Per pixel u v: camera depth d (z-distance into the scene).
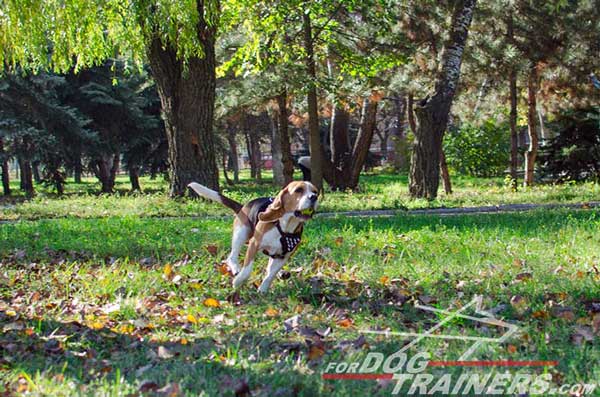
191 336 5.40
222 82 30.22
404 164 48.00
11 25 11.71
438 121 18.67
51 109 27.03
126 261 8.35
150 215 15.77
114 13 13.35
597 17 22.11
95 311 6.17
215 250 9.04
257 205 6.82
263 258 8.52
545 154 28.97
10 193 32.34
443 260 8.37
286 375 4.34
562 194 20.91
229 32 21.61
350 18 21.56
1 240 10.76
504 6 22.08
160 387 4.20
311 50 20.62
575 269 7.77
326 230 11.13
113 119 31.05
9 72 25.00
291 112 29.33
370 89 22.19
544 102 27.25
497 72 22.61
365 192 26.23
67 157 29.11
